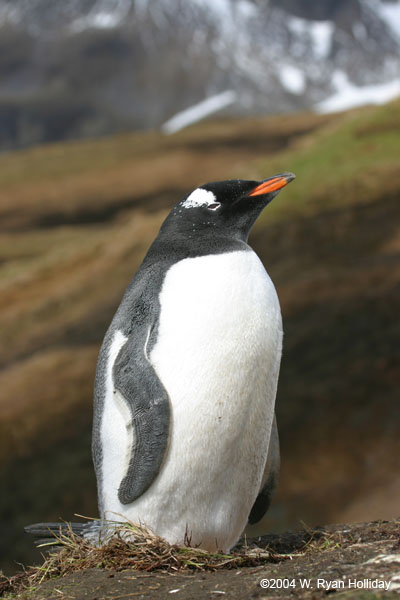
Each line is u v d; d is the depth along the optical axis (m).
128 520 4.79
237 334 4.66
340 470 11.91
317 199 24.61
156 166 84.44
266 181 5.02
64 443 15.59
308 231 22.83
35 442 15.91
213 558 4.52
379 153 26.72
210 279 4.71
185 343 4.62
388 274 18.03
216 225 4.99
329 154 28.16
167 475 4.68
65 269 29.17
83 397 17.42
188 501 4.77
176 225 5.05
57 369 19.69
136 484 4.64
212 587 3.78
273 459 5.35
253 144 90.25
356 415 13.19
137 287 4.94
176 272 4.80
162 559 4.39
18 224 70.12
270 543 5.24
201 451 4.68
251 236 24.16
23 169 90.50
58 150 98.44
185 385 4.62
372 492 11.10
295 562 4.06
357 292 17.58
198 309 4.65
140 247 27.27
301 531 5.49
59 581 4.24
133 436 4.63
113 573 4.23
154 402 4.59
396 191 23.50
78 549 4.73
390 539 4.66
